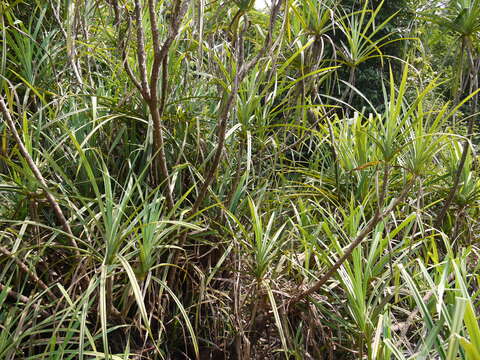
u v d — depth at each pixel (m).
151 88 1.70
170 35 1.63
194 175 2.35
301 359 1.98
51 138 2.22
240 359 1.96
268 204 2.46
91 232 1.81
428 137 1.86
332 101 4.96
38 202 1.88
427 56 3.41
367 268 1.86
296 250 2.33
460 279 1.42
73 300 1.83
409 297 2.08
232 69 2.08
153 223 1.62
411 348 1.98
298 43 2.57
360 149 2.53
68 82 2.44
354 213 2.14
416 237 2.61
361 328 1.79
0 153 1.98
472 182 2.61
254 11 2.36
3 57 1.90
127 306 1.85
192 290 2.14
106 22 2.48
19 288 1.91
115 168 2.25
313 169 2.87
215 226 2.22
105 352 1.42
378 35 5.04
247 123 2.09
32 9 2.55
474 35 2.67
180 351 2.09
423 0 3.18
